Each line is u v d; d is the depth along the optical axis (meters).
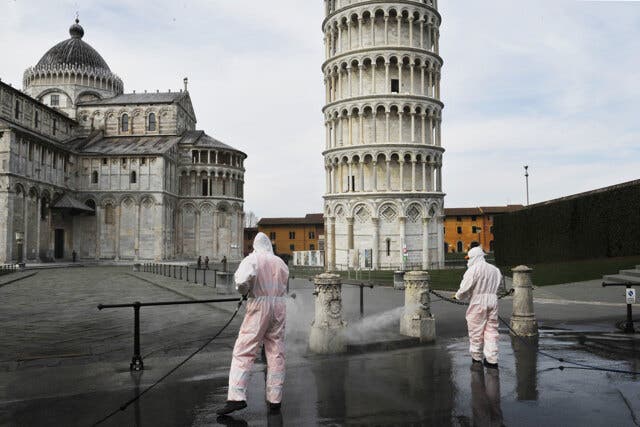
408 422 8.04
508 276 40.44
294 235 129.00
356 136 65.88
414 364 11.91
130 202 82.69
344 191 66.62
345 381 10.45
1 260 62.53
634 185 39.22
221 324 19.34
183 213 92.94
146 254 81.88
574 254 45.50
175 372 11.40
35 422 8.10
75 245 81.69
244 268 8.37
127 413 8.54
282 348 8.78
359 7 65.94
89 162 83.19
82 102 94.44
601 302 24.72
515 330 15.64
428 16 67.12
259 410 8.68
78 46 97.31
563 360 12.16
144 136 94.62
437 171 66.75
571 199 46.03
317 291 13.46
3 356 13.78
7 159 63.03
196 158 94.12
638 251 38.62
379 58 65.31
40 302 27.78
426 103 65.50
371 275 51.00
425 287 15.09
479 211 128.50
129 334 17.44
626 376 10.71
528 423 7.91
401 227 63.09
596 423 7.89
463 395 9.44
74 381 10.62
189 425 7.96
